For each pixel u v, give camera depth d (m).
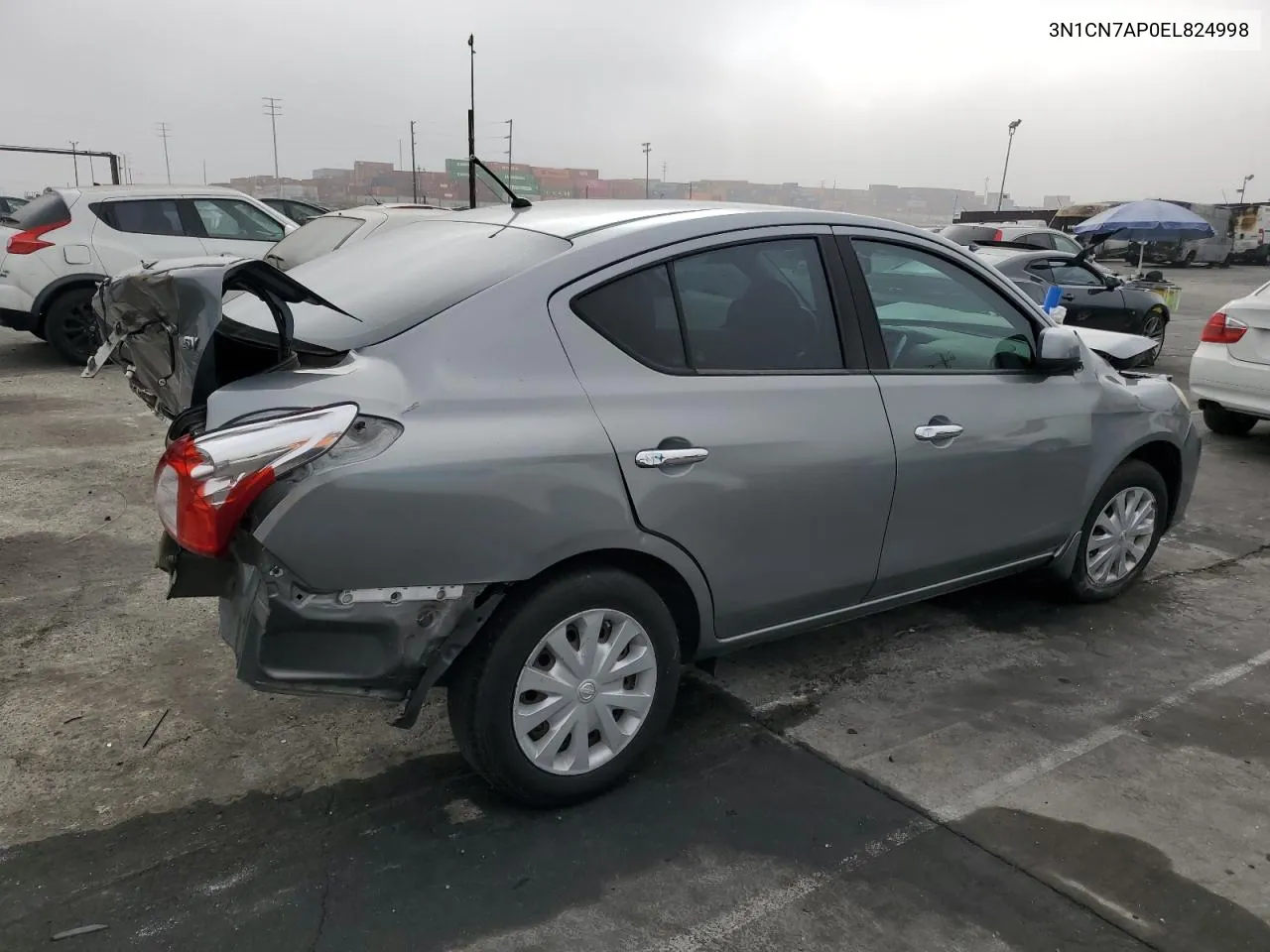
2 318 9.09
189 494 2.28
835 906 2.46
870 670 3.75
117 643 3.75
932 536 3.45
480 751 2.64
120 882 2.47
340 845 2.64
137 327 2.88
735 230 3.01
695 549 2.84
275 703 3.36
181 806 2.79
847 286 3.22
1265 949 2.35
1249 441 7.88
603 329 2.71
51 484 5.64
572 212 3.16
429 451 2.36
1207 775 3.08
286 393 2.38
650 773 3.02
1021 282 10.84
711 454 2.79
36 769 2.94
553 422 2.54
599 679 2.77
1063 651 3.96
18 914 2.35
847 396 3.13
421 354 2.47
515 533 2.48
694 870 2.58
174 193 9.62
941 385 3.41
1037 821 2.82
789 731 3.29
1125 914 2.46
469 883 2.51
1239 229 40.69
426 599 2.45
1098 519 4.18
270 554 2.27
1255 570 4.96
